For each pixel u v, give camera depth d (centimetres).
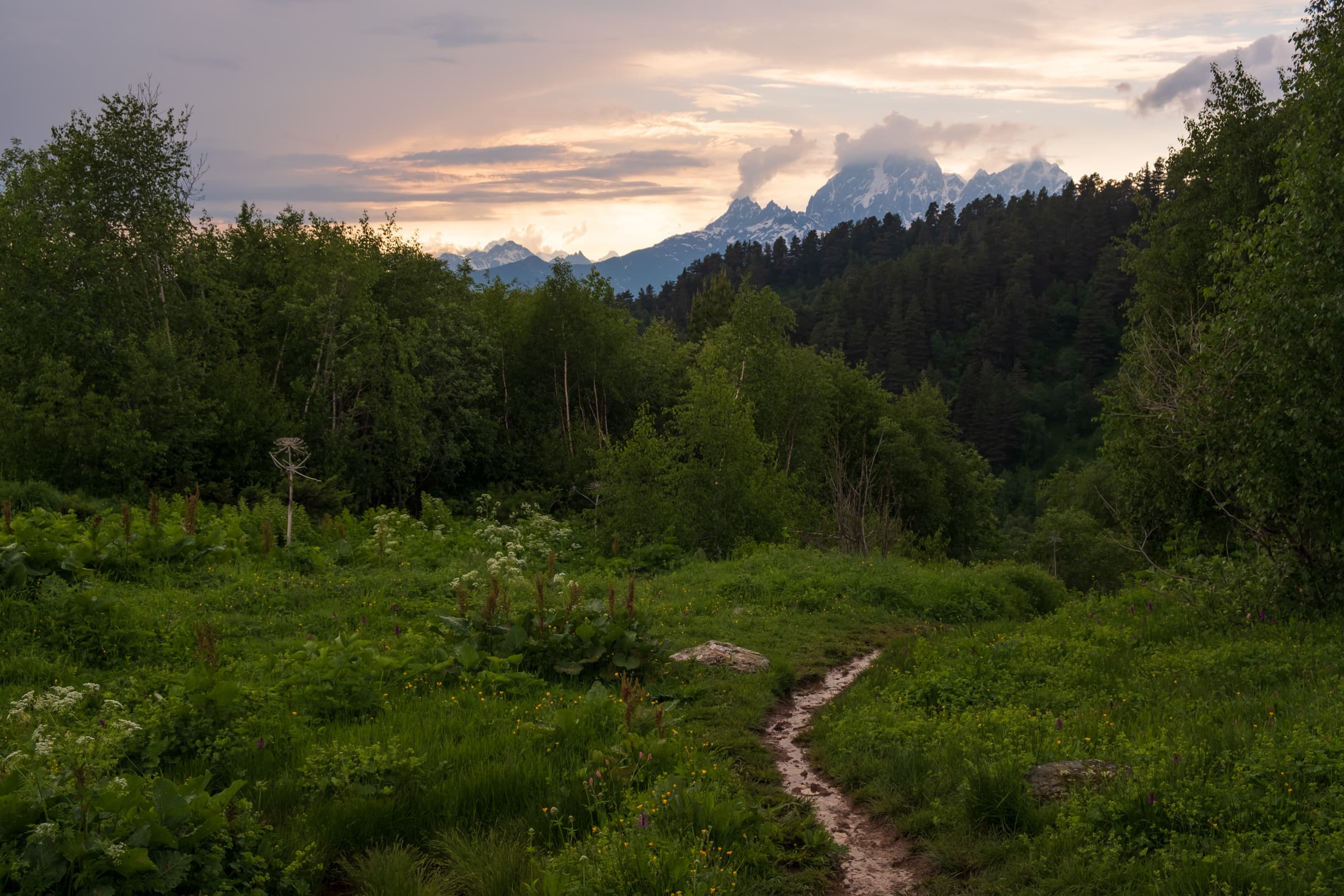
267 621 1344
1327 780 653
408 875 581
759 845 654
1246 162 2709
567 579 1822
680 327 18862
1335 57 1526
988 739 852
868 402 6044
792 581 1983
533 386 4988
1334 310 1178
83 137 3039
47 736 637
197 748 764
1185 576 1645
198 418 3083
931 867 651
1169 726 838
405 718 903
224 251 4147
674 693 1098
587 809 682
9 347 2962
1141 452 2456
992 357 14675
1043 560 5397
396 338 3831
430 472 4300
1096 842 617
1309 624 1243
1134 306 3009
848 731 946
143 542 1612
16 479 2620
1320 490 1233
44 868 479
